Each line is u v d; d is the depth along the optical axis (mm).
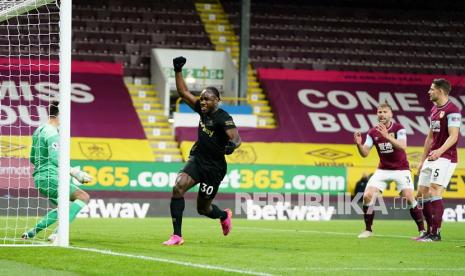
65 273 13609
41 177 20922
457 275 14547
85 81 56000
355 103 58688
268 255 17938
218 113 20047
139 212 43656
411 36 66562
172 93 59938
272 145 53562
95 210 43031
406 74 62000
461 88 61094
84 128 51969
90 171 43094
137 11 63188
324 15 66875
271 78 59719
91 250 17656
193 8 64750
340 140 55375
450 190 47469
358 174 46906
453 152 23656
